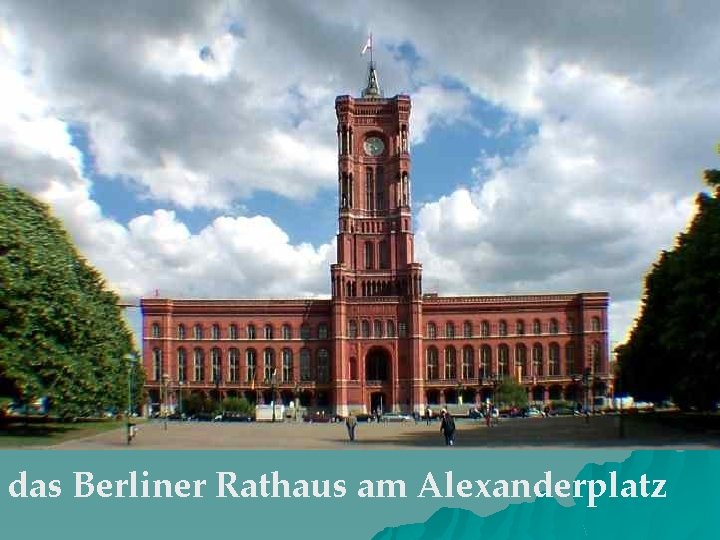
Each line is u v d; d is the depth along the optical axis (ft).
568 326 571.69
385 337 568.41
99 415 381.60
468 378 572.51
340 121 604.49
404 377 563.89
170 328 577.02
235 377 576.20
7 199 232.73
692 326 211.41
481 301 578.66
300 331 580.71
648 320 311.88
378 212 594.65
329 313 580.30
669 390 310.45
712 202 210.79
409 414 537.24
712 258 205.46
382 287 578.66
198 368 576.61
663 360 298.56
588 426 299.58
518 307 576.20
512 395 507.71
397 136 600.39
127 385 362.12
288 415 523.70
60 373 222.89
